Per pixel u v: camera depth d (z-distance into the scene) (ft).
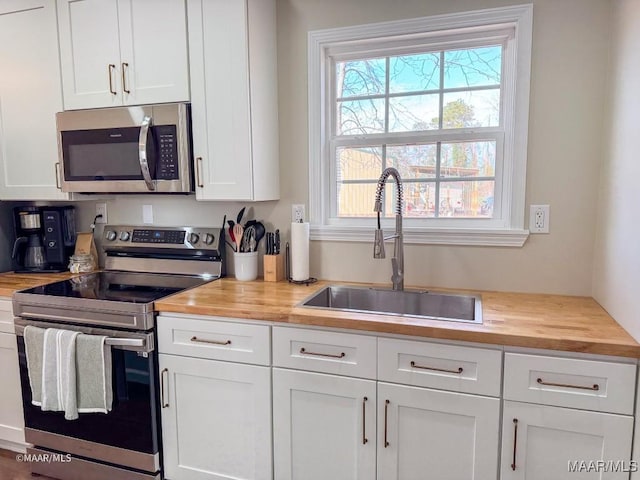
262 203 7.62
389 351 5.05
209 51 6.59
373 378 5.15
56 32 7.29
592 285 6.07
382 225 7.05
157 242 7.97
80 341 5.98
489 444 4.79
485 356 4.70
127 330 6.00
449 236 6.60
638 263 4.27
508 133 6.37
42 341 6.13
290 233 7.50
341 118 7.35
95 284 7.11
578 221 6.06
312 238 7.34
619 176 5.02
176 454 6.15
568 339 4.40
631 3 4.82
